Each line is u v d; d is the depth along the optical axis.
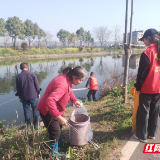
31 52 38.69
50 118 2.43
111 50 54.16
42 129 3.70
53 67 20.47
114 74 9.59
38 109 2.48
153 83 2.57
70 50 48.00
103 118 4.03
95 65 21.14
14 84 11.59
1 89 10.21
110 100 6.13
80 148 2.77
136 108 3.02
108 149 2.59
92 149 2.70
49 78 13.73
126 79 4.92
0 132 3.90
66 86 2.29
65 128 3.62
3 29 38.41
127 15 4.66
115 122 3.72
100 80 12.14
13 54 35.03
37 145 2.49
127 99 5.48
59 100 2.42
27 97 4.16
